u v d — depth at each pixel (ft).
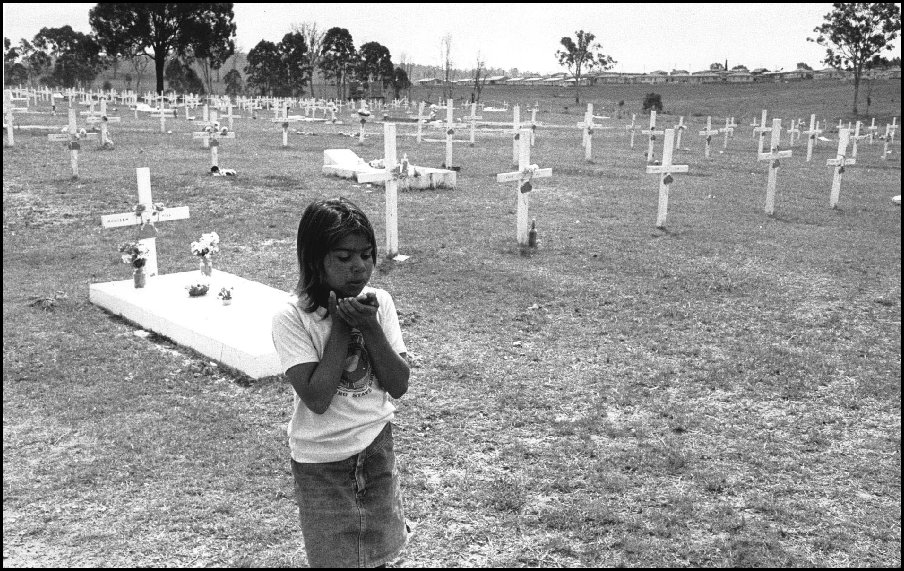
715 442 21.01
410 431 21.35
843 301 35.86
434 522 16.79
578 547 15.85
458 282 37.17
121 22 253.85
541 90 394.11
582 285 37.06
